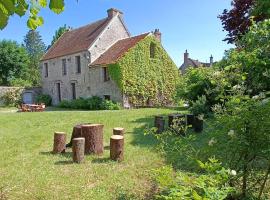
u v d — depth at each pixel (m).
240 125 4.15
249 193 4.55
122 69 28.66
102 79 30.31
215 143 4.41
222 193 3.24
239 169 4.39
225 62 8.52
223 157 4.48
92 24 36.00
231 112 4.54
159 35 33.75
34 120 17.19
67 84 34.56
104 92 30.27
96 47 31.72
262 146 4.06
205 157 4.82
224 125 4.38
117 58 28.78
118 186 6.38
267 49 6.39
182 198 3.14
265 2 9.09
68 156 9.04
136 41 30.16
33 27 2.61
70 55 33.78
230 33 12.66
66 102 32.34
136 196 5.83
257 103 4.10
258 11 9.37
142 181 6.68
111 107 27.95
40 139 11.77
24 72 52.59
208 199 3.04
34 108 27.66
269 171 4.36
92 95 31.41
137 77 29.77
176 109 23.12
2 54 49.66
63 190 6.27
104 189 6.27
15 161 8.54
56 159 8.70
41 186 6.50
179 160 7.66
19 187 6.47
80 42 34.09
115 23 33.22
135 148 9.65
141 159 8.35
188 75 16.62
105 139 11.72
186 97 15.42
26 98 37.84
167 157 8.04
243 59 6.41
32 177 7.08
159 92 31.61
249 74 6.33
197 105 13.00
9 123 16.20
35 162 8.38
